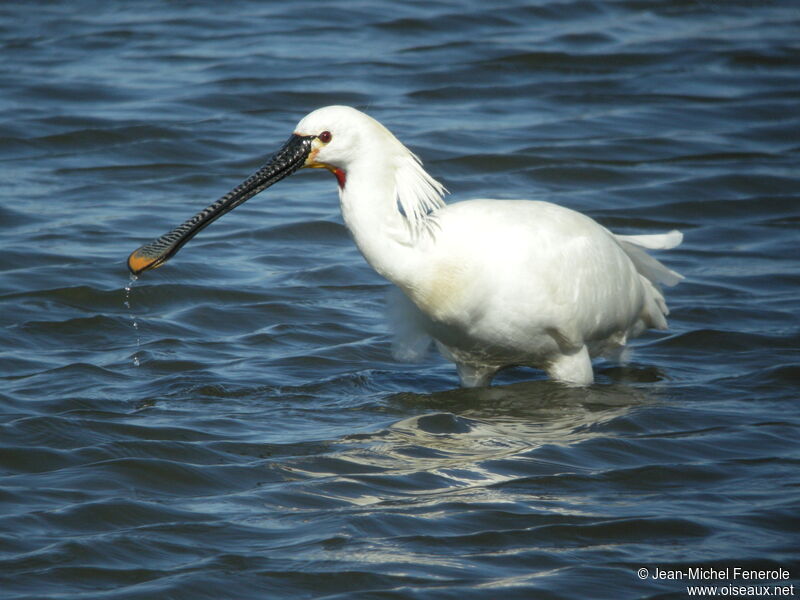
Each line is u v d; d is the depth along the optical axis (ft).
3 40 95.40
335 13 101.86
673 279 47.50
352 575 30.73
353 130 40.91
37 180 70.54
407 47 94.12
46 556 31.60
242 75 87.35
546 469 37.27
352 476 36.63
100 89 84.79
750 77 88.69
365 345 50.26
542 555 31.83
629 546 32.45
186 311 53.57
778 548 32.17
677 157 74.79
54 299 54.24
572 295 42.75
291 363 48.26
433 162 72.69
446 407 43.34
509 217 42.52
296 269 58.90
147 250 43.80
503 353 43.88
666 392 44.65
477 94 85.05
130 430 40.19
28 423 40.24
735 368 47.47
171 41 95.35
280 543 32.48
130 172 72.02
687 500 35.14
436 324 42.88
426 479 36.47
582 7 103.55
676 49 94.02
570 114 81.82
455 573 30.94
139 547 32.22
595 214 66.64
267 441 39.60
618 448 38.88
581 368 44.55
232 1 105.29
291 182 72.43
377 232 41.09
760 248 61.93
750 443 39.40
